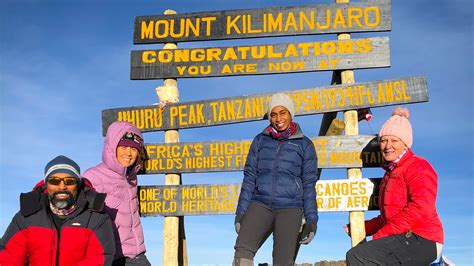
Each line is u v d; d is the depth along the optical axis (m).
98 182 4.68
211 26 6.75
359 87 6.32
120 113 6.84
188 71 6.73
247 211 4.93
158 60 6.82
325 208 6.11
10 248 3.61
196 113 6.66
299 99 6.45
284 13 6.61
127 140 4.90
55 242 3.68
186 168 6.58
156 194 6.56
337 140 6.25
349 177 6.20
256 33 6.63
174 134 6.70
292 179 4.86
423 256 4.48
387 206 4.88
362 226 6.04
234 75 6.64
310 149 5.00
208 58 6.72
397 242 4.52
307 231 4.71
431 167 4.75
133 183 5.03
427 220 4.55
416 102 6.17
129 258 4.77
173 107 6.71
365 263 4.55
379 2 6.46
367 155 6.19
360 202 6.08
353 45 6.41
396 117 5.03
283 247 4.65
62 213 3.73
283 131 5.04
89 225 3.80
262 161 4.99
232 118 6.56
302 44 6.52
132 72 6.84
